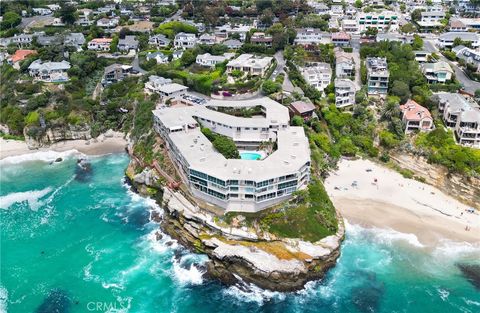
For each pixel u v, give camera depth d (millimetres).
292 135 111062
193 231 94250
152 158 118875
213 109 127688
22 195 115250
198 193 99000
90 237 98750
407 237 96625
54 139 143500
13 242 97125
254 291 84375
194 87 150375
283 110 122250
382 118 132625
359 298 82375
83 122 145000
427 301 81625
